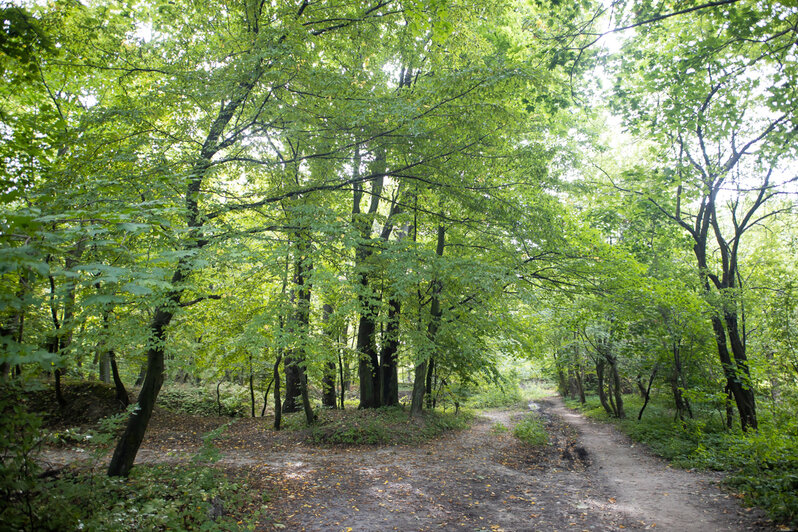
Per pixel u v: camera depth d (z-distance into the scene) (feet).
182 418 48.96
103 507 16.70
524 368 137.08
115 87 30.66
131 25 26.71
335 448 40.70
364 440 42.57
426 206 43.39
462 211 41.06
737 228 48.65
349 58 32.17
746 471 27.32
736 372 42.47
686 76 36.55
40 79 21.31
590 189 40.78
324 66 28.35
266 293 41.68
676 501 24.97
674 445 39.58
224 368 52.39
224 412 55.42
